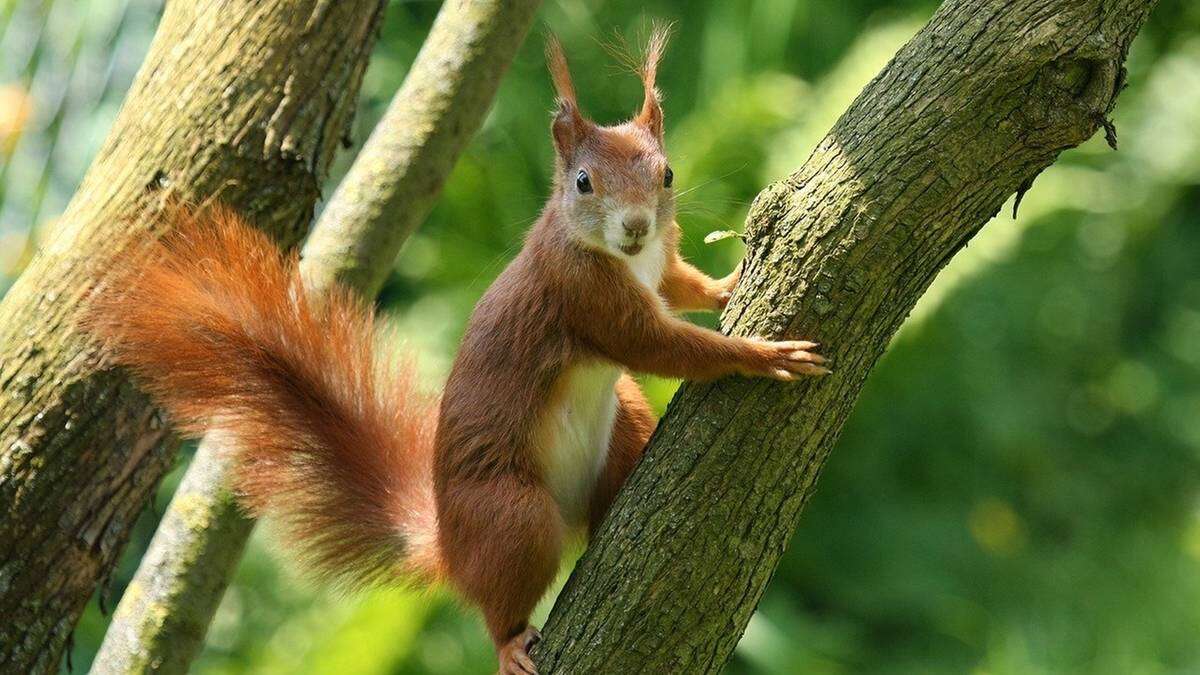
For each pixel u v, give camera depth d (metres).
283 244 8.58
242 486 8.26
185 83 8.45
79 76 12.65
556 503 8.16
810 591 18.33
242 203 8.41
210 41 8.51
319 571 8.30
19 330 8.14
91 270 8.16
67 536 8.14
